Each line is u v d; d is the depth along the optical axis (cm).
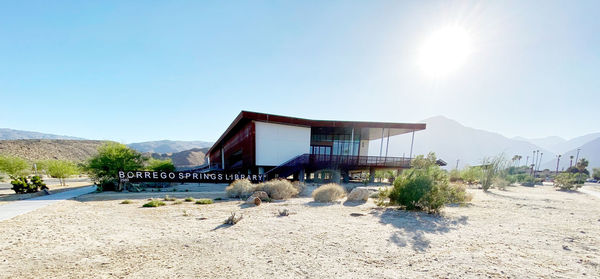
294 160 2144
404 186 903
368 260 390
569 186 2248
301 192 1458
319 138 2938
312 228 604
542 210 934
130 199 1177
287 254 418
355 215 785
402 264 374
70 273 339
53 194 1391
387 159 2378
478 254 421
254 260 388
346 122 2308
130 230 582
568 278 324
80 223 654
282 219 714
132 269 352
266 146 2164
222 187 1880
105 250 437
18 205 948
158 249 443
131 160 1697
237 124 2381
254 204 1010
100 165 1553
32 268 355
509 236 543
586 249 454
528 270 352
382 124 2341
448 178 943
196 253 421
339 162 2252
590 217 794
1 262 377
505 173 2047
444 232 573
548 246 471
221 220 699
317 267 360
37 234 540
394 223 668
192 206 966
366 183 2097
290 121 2184
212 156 5234
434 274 337
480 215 805
